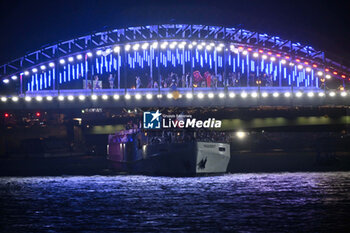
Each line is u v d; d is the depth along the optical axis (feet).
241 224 123.85
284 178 224.33
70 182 224.33
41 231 119.65
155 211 142.10
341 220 126.72
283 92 295.28
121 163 323.57
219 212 139.13
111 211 143.23
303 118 320.29
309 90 303.27
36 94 303.68
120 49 321.93
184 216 134.31
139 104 293.43
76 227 123.34
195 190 181.88
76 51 317.42
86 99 293.64
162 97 292.81
